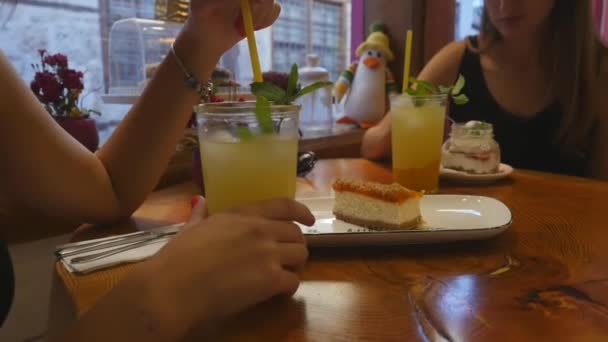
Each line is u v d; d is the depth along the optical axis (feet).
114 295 0.79
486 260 1.15
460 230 1.19
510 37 2.79
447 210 1.51
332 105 3.81
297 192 1.89
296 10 3.85
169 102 1.54
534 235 1.34
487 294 0.96
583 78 2.71
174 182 2.56
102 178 1.50
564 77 2.72
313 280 1.05
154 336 0.75
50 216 1.45
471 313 0.87
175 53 1.52
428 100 1.79
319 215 1.51
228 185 1.13
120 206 1.54
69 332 0.77
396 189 1.34
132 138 1.55
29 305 2.26
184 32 1.52
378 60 3.78
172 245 0.87
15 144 1.34
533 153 2.92
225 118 1.10
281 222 0.99
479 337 0.79
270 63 3.72
